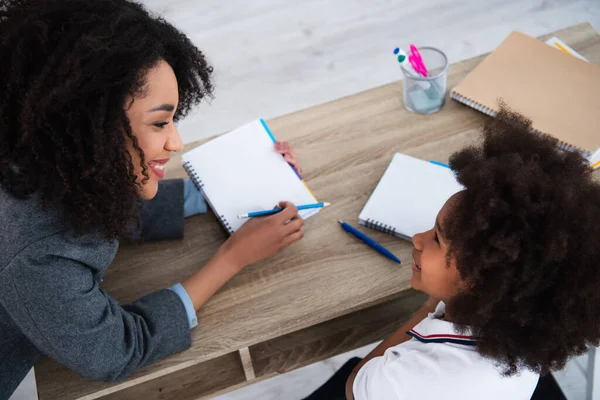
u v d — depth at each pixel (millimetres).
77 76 840
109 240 1014
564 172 845
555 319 794
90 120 874
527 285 779
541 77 1466
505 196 790
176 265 1271
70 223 966
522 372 936
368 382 1030
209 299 1213
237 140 1424
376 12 2955
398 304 1416
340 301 1186
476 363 905
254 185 1350
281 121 1499
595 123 1365
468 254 806
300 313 1178
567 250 763
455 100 1487
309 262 1248
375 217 1279
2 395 1185
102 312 1043
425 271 943
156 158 1046
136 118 939
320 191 1358
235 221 1298
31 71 861
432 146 1406
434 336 950
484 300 802
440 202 1294
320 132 1466
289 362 1374
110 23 883
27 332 1034
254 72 2775
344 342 1381
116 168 936
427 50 1469
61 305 989
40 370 1169
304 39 2883
